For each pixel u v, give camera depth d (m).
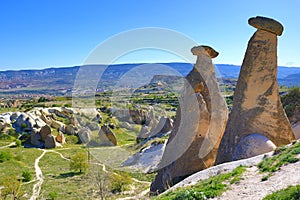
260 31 11.27
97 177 19.23
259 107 11.13
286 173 7.70
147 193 14.25
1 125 38.06
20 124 39.84
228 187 7.85
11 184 19.08
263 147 10.37
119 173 18.94
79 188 19.38
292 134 11.42
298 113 21.23
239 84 11.67
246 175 8.44
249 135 10.87
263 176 8.04
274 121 11.12
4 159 27.19
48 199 17.75
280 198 6.21
